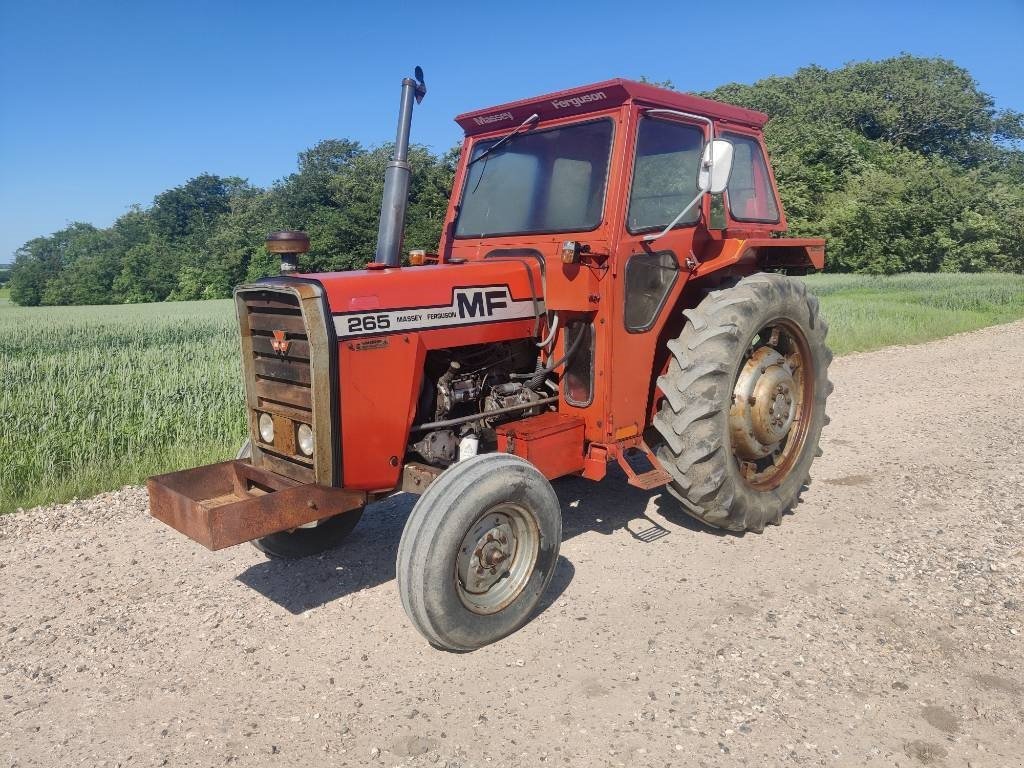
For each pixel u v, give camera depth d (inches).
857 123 2347.4
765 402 170.4
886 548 169.6
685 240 166.9
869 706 112.7
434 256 182.4
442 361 150.0
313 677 125.0
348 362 129.6
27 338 695.7
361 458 134.3
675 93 160.1
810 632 134.3
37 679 126.2
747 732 107.5
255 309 140.6
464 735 108.9
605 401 151.9
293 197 1891.0
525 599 136.7
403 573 123.4
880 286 1018.7
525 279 157.8
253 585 160.1
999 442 253.6
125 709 117.4
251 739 109.1
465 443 146.5
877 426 281.1
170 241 2957.7
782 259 202.5
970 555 164.1
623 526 186.2
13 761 105.5
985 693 115.3
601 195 151.5
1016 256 1419.8
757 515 173.0
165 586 160.2
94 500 213.3
